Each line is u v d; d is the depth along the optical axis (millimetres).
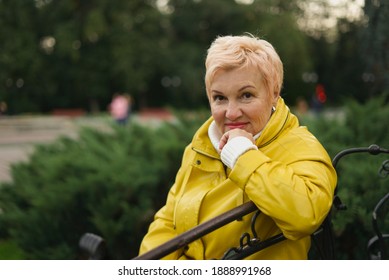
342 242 4062
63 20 54969
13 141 21500
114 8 54750
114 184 5473
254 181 2225
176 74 58719
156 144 6207
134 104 64188
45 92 55750
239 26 61094
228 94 2395
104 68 56625
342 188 4000
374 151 2686
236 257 2365
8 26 52594
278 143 2438
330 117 6098
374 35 4988
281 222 2217
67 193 5488
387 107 5273
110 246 5258
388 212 3662
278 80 2475
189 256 2650
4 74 51594
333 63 49750
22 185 6371
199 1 60750
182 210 2604
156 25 57406
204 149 2604
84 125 7594
